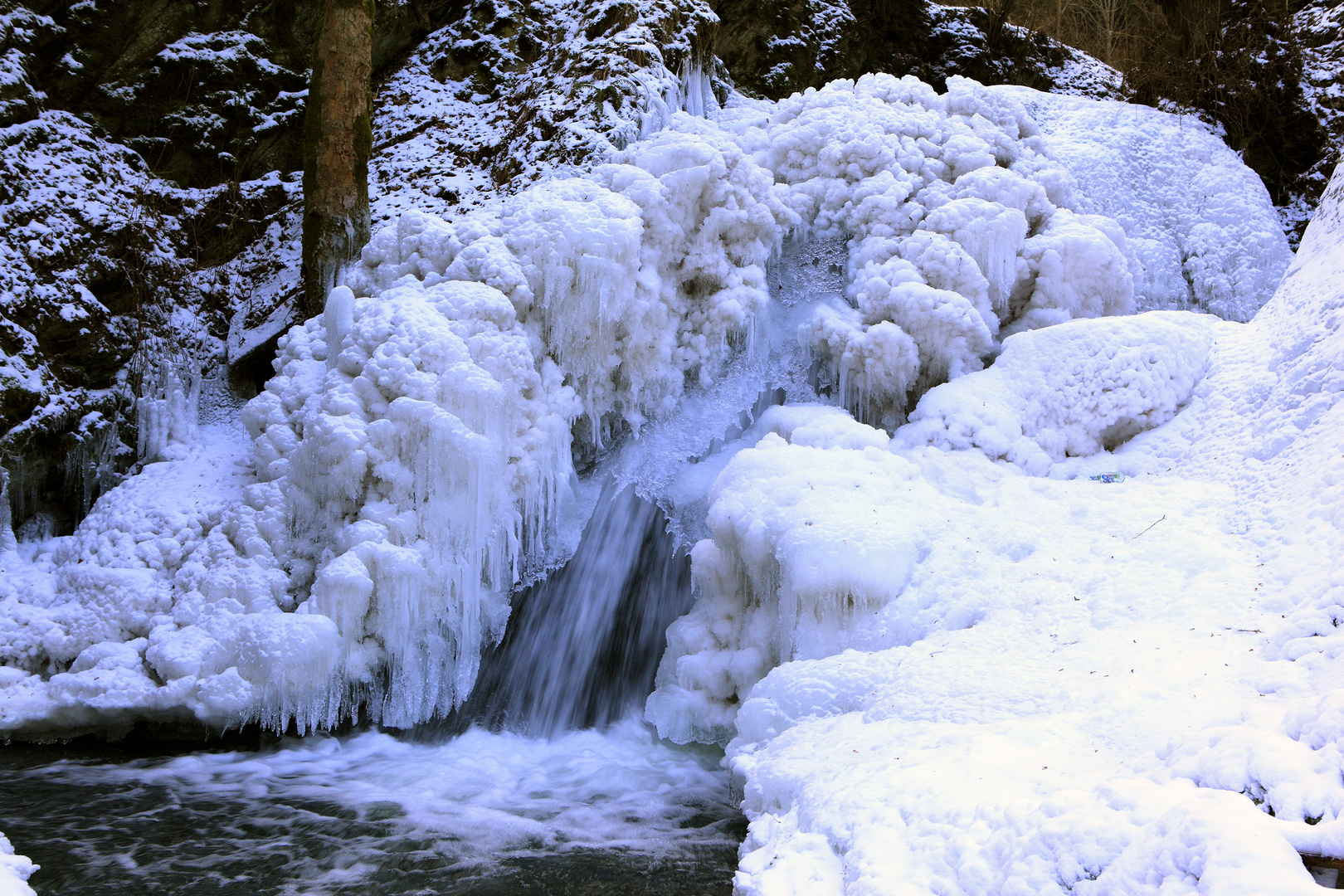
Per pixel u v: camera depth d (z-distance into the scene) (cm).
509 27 1094
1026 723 423
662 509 799
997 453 719
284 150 1062
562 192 783
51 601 689
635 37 980
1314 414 580
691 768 649
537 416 736
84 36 961
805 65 1230
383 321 702
